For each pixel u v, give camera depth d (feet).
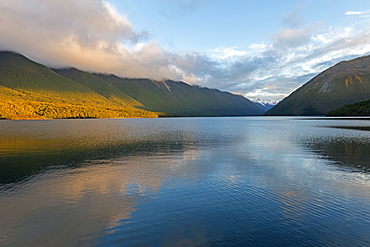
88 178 81.82
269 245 41.09
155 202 59.93
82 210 55.42
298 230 45.91
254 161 110.01
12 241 42.83
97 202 60.18
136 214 53.16
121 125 451.12
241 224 48.39
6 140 196.75
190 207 56.80
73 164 104.99
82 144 173.06
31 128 337.52
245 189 69.62
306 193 66.23
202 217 51.60
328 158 116.57
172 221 49.85
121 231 46.01
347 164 102.94
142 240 42.91
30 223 49.26
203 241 42.37
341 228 46.62
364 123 415.64
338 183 75.25
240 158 117.70
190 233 45.11
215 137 223.51
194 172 89.66
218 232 45.37
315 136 220.84
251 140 196.65
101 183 76.02
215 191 67.92
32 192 67.72
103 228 47.19
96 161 111.45
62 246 41.39
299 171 90.89
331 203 58.95
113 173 88.63
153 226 47.83
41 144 172.86
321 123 460.96
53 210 55.42
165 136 235.20
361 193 66.03
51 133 263.08
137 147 157.69
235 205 57.82
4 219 50.98
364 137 207.00
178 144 172.86
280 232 45.16
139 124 505.25
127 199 62.08
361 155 124.16
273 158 117.29
